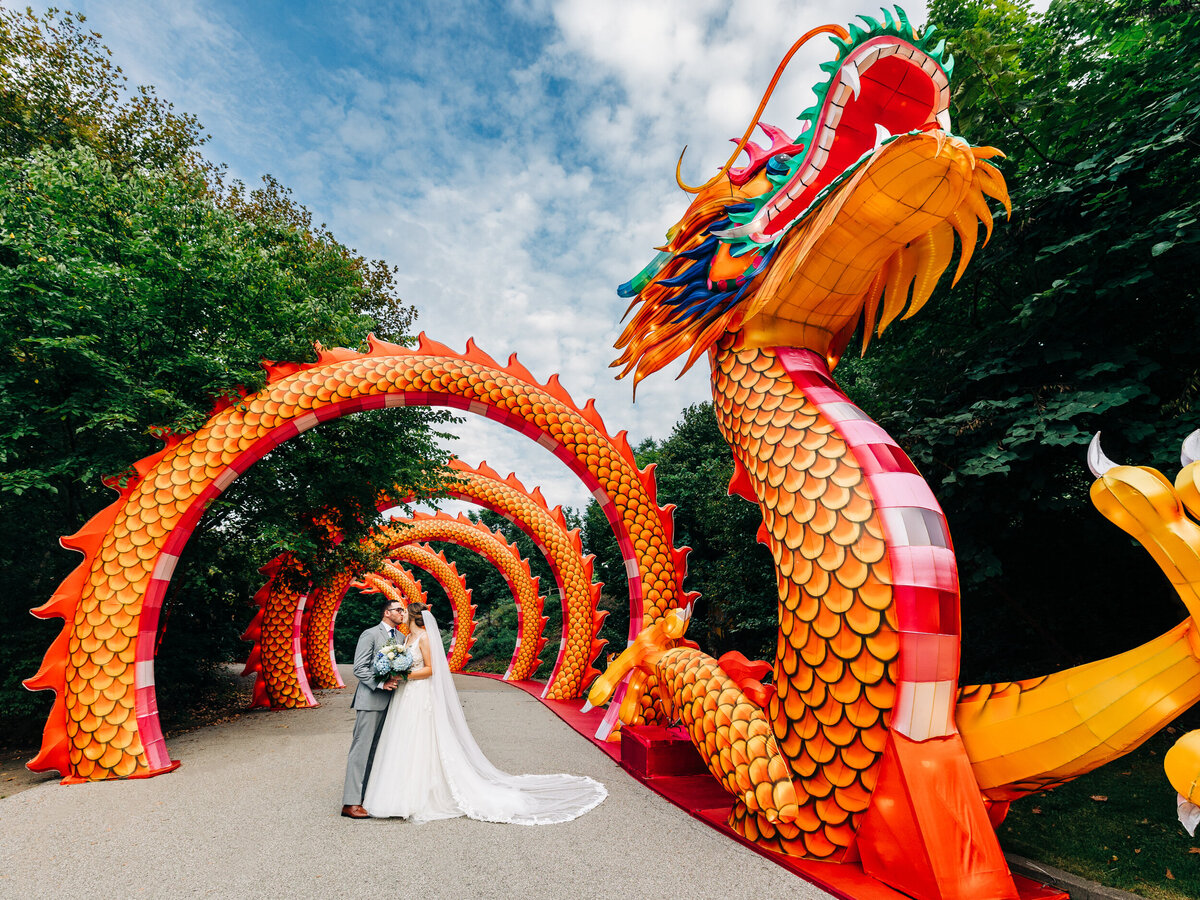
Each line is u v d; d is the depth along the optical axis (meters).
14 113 9.06
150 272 6.05
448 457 9.72
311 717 8.66
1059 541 6.43
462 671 16.78
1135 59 5.27
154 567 5.40
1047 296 4.65
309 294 8.08
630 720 5.01
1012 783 2.70
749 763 3.26
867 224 3.27
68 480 6.79
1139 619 6.59
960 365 5.89
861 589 2.92
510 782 4.47
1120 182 4.71
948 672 2.75
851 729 2.87
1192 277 4.85
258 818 3.92
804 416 3.45
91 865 3.17
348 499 8.66
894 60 3.20
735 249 3.89
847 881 2.73
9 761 6.33
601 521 16.50
